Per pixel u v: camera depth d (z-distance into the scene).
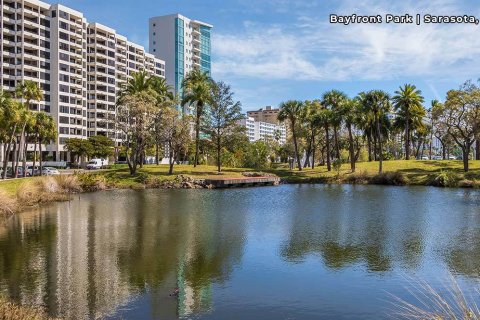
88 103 143.25
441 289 15.23
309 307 13.67
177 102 85.00
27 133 71.50
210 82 79.81
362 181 69.88
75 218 31.31
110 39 148.62
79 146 112.81
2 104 51.78
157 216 32.72
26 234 24.95
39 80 122.75
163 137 66.75
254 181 66.06
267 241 23.22
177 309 13.42
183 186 61.56
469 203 41.34
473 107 65.69
